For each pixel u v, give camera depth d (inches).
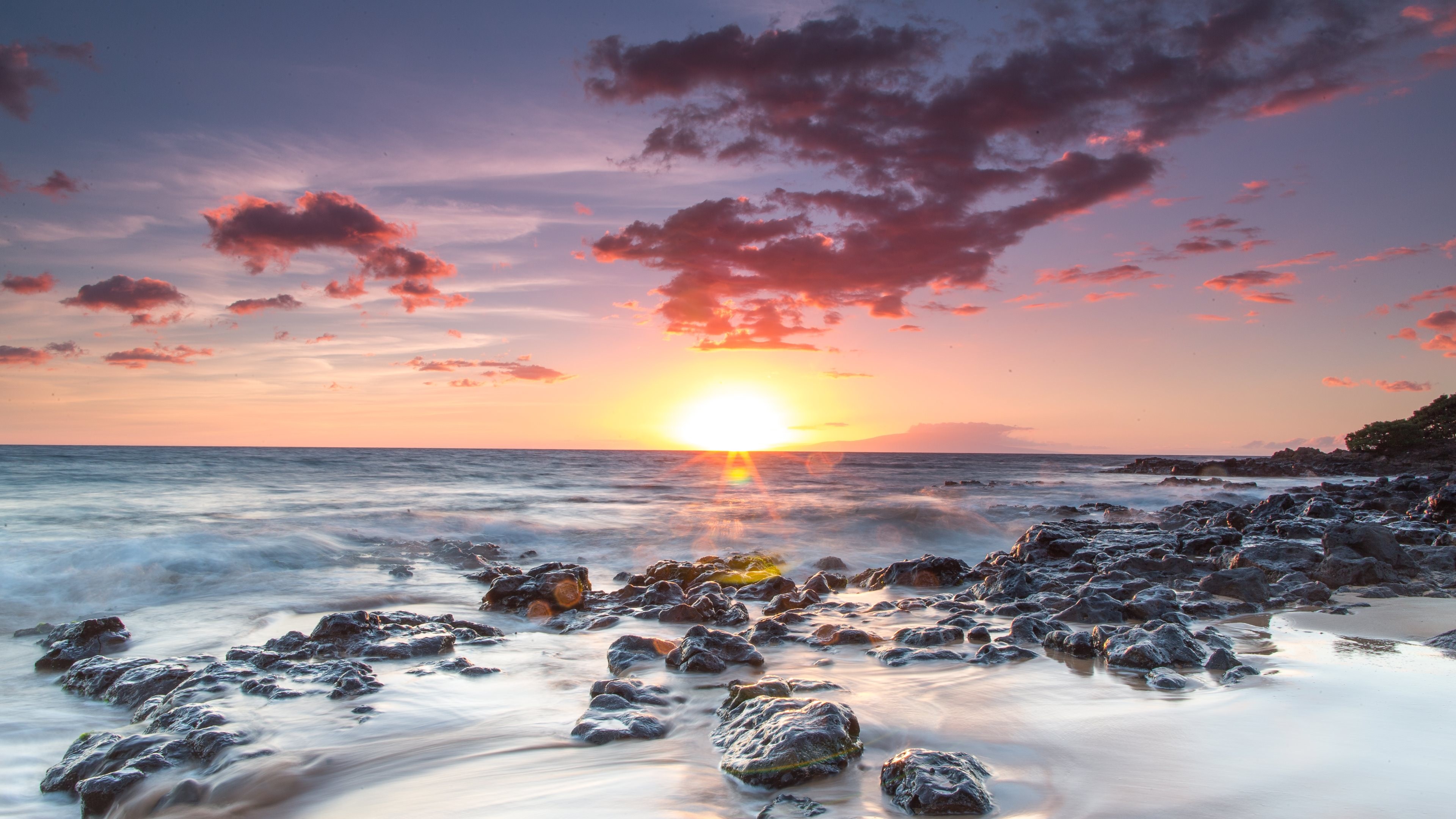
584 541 898.1
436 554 747.4
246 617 462.9
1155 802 150.7
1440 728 197.9
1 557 599.8
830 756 173.6
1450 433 3280.0
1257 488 2016.5
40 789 202.8
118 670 311.1
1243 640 326.3
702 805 158.7
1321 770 166.9
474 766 195.2
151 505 1144.2
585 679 294.2
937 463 4680.1
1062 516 1259.8
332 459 2906.0
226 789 184.7
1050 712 224.4
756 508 1245.7
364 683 275.4
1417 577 519.5
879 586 596.4
